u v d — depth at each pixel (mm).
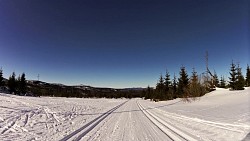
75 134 8547
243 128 8797
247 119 11000
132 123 12383
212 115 14359
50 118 13203
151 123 12289
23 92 74688
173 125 11102
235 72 53062
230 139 7184
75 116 15641
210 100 30859
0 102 19641
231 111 15578
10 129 8898
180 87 55469
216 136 7805
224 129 8945
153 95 72625
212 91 42406
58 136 8016
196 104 27812
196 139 7445
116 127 10734
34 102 24047
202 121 11789
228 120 11312
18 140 7098
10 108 15414
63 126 10664
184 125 10938
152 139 7668
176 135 8297
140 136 8266
